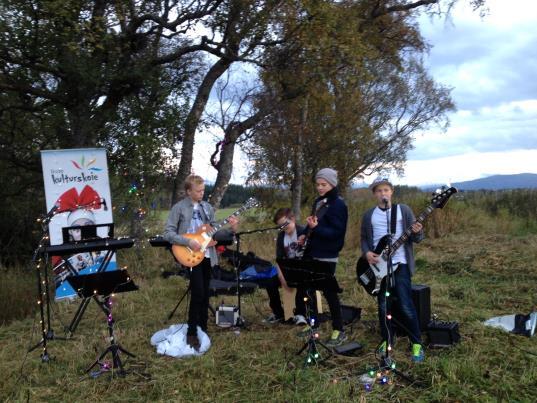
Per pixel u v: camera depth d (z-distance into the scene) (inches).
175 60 390.9
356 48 367.9
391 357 188.2
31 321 263.6
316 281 184.5
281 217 234.5
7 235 425.1
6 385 180.1
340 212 204.1
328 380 171.6
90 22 312.7
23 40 319.3
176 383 176.1
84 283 177.5
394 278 185.8
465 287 303.9
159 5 346.9
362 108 599.5
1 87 343.3
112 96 376.5
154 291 313.9
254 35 365.7
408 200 567.2
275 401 161.6
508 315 233.0
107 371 187.0
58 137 386.6
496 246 415.8
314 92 410.9
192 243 204.1
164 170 395.5
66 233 224.5
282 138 545.6
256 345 209.9
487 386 166.1
